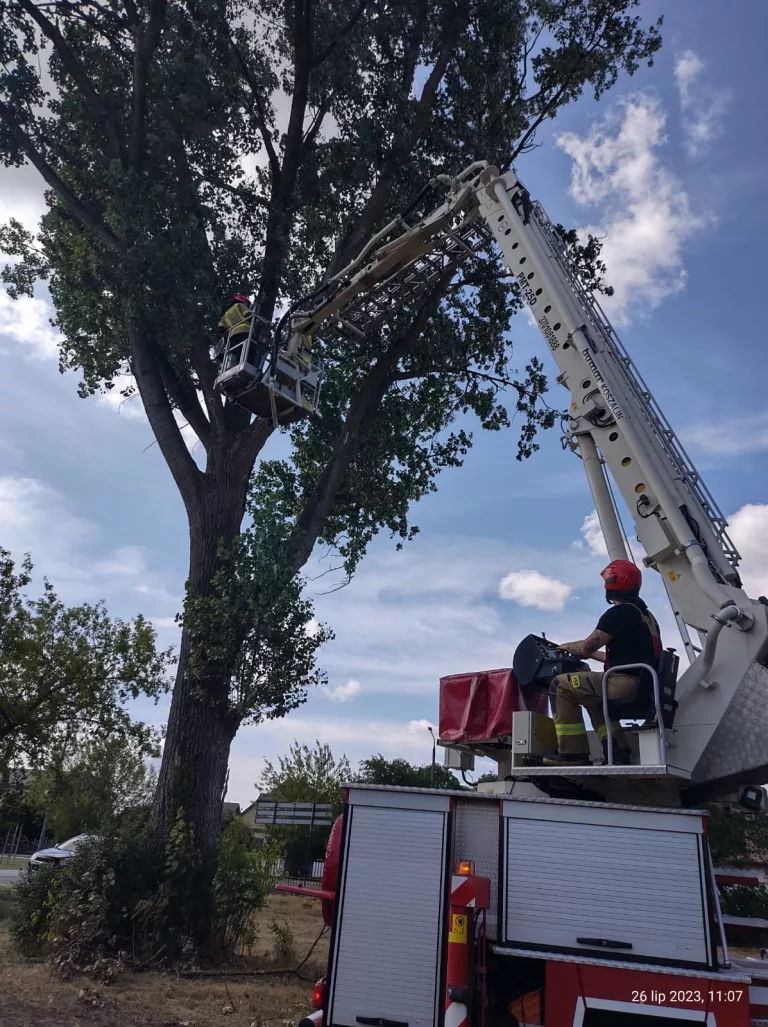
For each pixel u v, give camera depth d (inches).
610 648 208.1
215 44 543.5
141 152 534.0
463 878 173.6
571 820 177.6
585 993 163.5
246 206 577.9
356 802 189.8
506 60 575.8
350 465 608.7
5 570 671.8
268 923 649.0
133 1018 278.8
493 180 315.0
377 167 575.2
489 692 250.5
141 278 486.0
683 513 224.1
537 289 282.0
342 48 560.1
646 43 562.6
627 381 254.7
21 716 660.7
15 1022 258.7
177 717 441.1
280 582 438.3
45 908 410.6
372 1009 170.9
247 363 399.2
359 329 409.7
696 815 171.6
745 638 199.8
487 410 637.9
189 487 503.2
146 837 418.6
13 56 562.6
